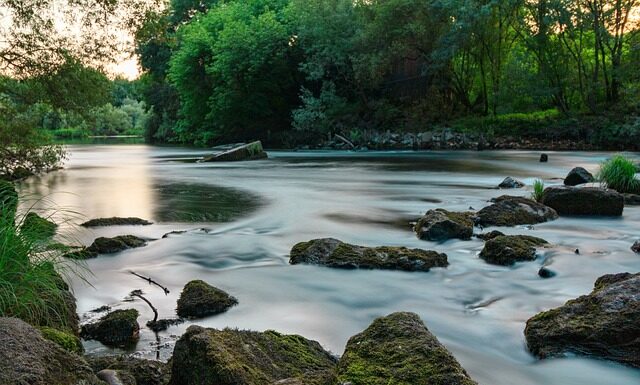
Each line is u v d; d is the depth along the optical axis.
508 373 3.85
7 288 4.07
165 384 3.35
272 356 3.36
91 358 3.71
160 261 7.08
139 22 14.80
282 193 14.35
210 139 46.72
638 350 3.86
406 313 3.50
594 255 6.93
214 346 3.11
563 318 4.26
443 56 34.53
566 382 3.67
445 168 21.66
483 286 5.92
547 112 36.84
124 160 29.03
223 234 8.88
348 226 9.61
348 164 24.33
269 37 41.03
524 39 35.41
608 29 33.62
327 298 5.55
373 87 40.00
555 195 10.25
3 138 15.75
